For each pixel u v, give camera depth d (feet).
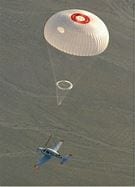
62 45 503.20
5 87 628.28
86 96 643.86
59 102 620.49
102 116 635.25
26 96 627.87
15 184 572.10
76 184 584.81
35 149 595.88
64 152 600.80
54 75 649.20
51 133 611.06
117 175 601.21
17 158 586.86
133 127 636.48
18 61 650.43
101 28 504.43
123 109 645.51
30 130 607.37
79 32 493.77
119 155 614.34
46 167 587.68
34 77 643.04
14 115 612.29
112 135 625.00
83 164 599.16
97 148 613.11
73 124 621.72
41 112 621.31
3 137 595.88
